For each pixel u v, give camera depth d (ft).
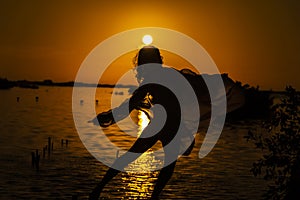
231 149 187.11
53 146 191.21
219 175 127.34
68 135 237.66
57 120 333.62
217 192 108.06
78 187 113.19
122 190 106.01
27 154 166.50
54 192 108.17
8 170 133.49
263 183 115.85
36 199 102.06
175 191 108.37
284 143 38.06
